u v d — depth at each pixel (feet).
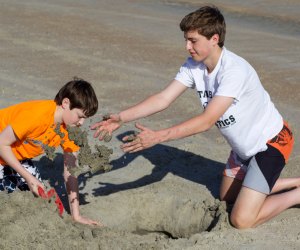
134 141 14.35
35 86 29.63
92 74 32.35
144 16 52.44
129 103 26.96
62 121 15.19
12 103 26.45
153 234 17.80
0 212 15.35
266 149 16.10
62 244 14.52
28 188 16.58
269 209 15.94
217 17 15.05
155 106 16.89
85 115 15.06
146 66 34.53
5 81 30.53
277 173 16.08
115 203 17.92
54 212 15.62
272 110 16.39
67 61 35.45
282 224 16.15
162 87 30.04
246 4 58.03
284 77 32.24
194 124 14.84
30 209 15.46
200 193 18.42
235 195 17.38
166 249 14.76
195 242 15.17
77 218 16.19
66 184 16.19
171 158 20.88
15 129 14.73
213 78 15.69
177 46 40.47
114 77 31.83
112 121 16.31
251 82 15.51
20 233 14.80
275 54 38.09
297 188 16.37
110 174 19.62
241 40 42.39
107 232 15.66
